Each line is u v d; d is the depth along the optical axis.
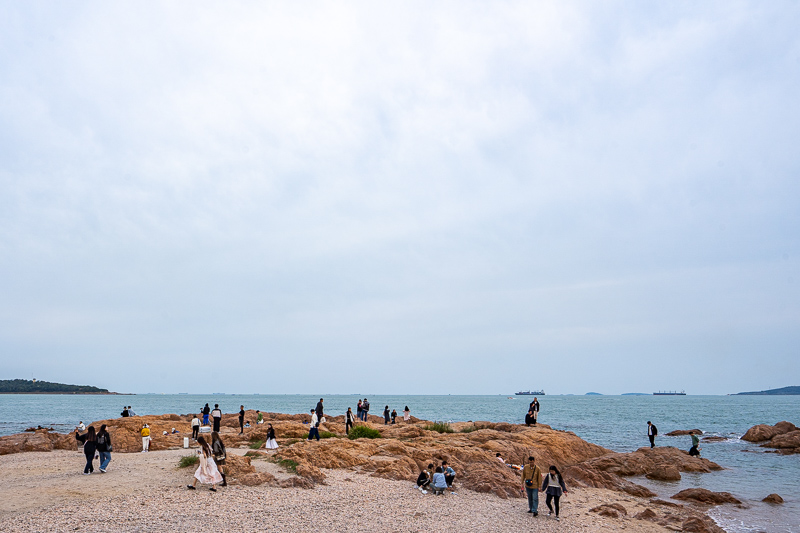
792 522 22.17
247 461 20.81
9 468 21.88
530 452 32.81
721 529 20.30
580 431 68.81
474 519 17.78
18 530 12.45
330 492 19.14
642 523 20.22
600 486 28.36
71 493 16.39
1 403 164.25
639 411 135.12
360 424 39.00
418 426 43.69
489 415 111.81
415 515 17.31
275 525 14.45
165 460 23.98
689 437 59.81
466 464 27.69
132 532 12.85
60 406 142.38
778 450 47.06
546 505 21.50
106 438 20.77
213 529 13.62
